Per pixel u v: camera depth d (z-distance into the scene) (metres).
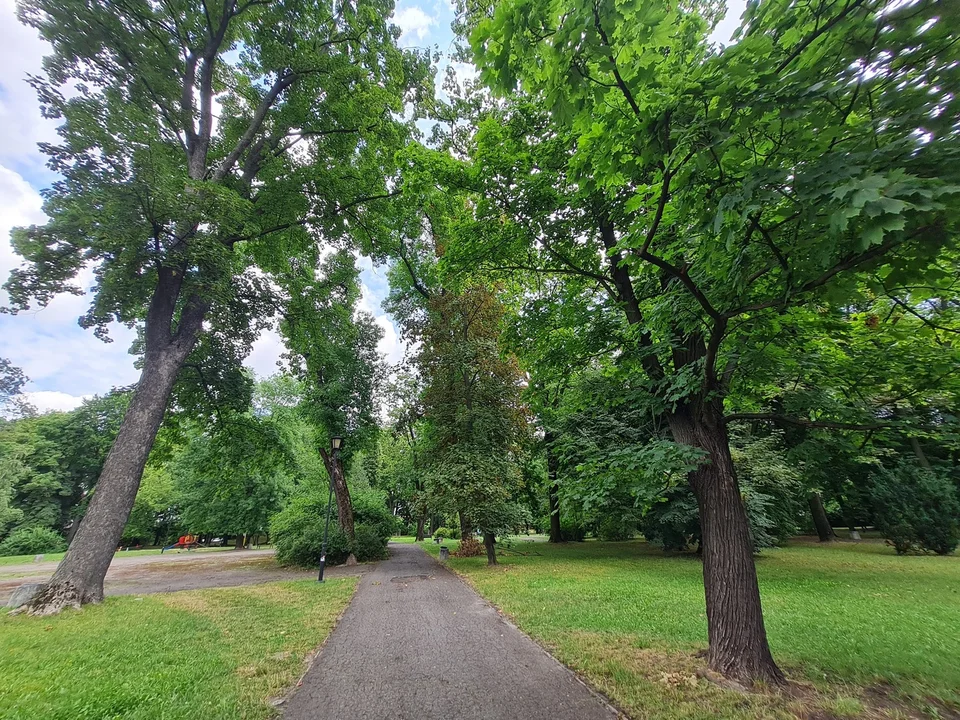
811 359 5.85
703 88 3.40
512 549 22.05
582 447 10.47
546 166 7.66
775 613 7.98
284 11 14.34
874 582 11.13
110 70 11.48
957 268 3.98
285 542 18.73
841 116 3.38
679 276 4.52
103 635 7.26
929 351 5.25
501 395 17.62
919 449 16.47
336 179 15.20
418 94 16.86
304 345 18.23
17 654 6.22
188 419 18.11
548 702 4.55
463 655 6.10
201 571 16.86
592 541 27.59
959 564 14.14
